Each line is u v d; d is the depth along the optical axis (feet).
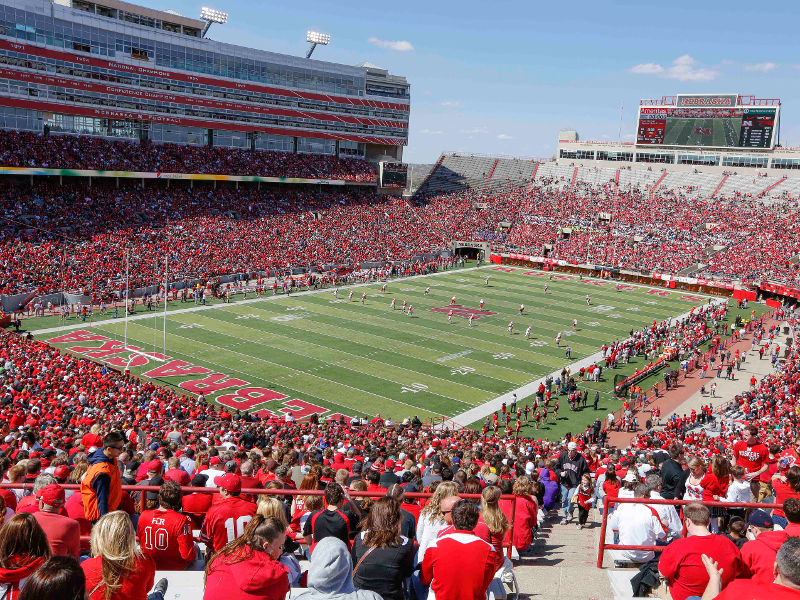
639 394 128.98
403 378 135.54
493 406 123.85
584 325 185.06
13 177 215.92
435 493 26.48
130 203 226.99
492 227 303.48
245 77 281.13
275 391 124.47
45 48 217.36
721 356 151.12
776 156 300.40
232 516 26.68
